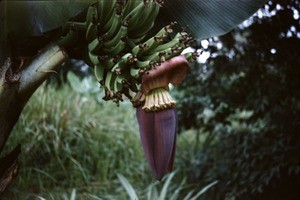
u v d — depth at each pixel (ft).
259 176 8.37
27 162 9.03
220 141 9.93
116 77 3.93
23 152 8.93
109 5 3.89
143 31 4.16
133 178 10.02
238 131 9.64
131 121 11.53
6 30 3.65
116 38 3.86
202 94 9.44
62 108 10.30
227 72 8.59
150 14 4.02
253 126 10.08
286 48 7.77
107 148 10.24
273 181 8.22
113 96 3.90
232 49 8.30
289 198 8.19
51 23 3.59
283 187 8.29
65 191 8.52
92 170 9.89
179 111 9.68
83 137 10.15
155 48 3.85
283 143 8.37
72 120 10.35
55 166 9.45
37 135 9.37
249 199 8.37
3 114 3.83
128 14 4.03
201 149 10.24
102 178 9.67
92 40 4.00
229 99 9.18
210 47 7.93
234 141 9.48
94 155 9.98
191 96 9.65
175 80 3.81
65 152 9.59
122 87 3.93
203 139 12.15
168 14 4.67
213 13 4.65
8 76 3.73
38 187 8.73
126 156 10.34
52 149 9.53
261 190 7.98
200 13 4.67
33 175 8.97
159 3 3.96
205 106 9.59
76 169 9.48
